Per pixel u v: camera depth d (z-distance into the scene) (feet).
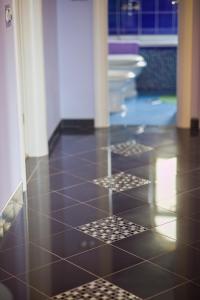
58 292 10.14
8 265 11.09
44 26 18.31
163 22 27.48
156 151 18.11
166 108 24.38
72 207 13.78
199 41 20.20
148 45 27.50
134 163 16.93
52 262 11.18
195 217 13.14
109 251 11.59
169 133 20.25
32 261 11.23
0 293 10.13
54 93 20.13
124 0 27.32
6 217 13.01
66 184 15.26
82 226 12.74
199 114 20.66
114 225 12.76
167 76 27.86
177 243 11.89
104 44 20.66
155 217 13.15
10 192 13.50
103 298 9.93
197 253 11.46
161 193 14.57
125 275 10.66
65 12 20.65
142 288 10.22
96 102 21.11
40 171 16.29
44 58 18.24
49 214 13.41
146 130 20.77
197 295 9.99
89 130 20.94
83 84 21.24
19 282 10.48
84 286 10.32
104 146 18.75
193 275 10.62
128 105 25.11
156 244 11.84
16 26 14.26
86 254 11.48
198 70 20.49
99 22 20.44
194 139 19.42
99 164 16.88
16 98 14.14
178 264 11.03
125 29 27.71
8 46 13.38
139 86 28.07
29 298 9.97
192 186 15.06
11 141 13.65
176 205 13.83
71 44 20.92
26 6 16.49
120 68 25.39
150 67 27.89
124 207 13.74
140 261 11.16
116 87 23.40
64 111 21.53
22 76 16.99
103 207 13.74
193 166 16.61
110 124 21.79
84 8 20.56
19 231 12.55
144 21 27.55
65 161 17.20
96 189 14.90
